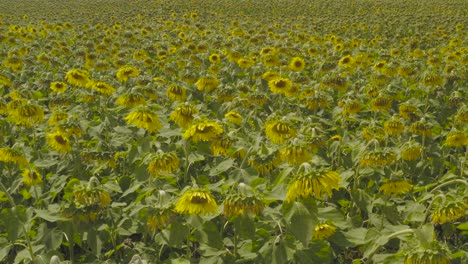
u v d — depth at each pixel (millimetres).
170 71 11195
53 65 12516
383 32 23984
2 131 7027
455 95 8836
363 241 3629
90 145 6227
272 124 4824
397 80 11281
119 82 9984
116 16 30688
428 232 3150
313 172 3268
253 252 3871
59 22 26203
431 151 6562
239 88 8648
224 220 4566
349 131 7355
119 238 4719
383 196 4758
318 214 3652
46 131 6680
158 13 34062
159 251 4535
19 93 7871
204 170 5652
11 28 19250
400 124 6090
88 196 3773
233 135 5043
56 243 4105
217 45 16156
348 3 42406
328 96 8922
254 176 4516
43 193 5309
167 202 3822
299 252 3646
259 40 16953
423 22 27422
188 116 5125
